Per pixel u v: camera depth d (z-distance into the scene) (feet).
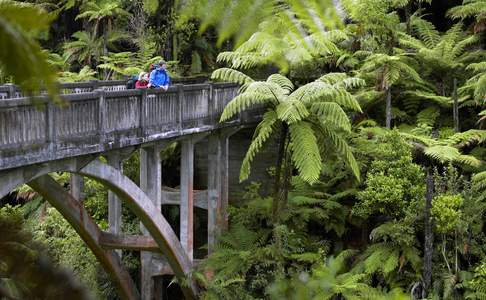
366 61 57.77
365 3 53.31
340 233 51.49
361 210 47.09
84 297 2.12
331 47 23.89
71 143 31.14
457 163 52.85
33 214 53.11
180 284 46.83
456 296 42.88
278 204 50.70
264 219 52.44
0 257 2.04
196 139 46.24
